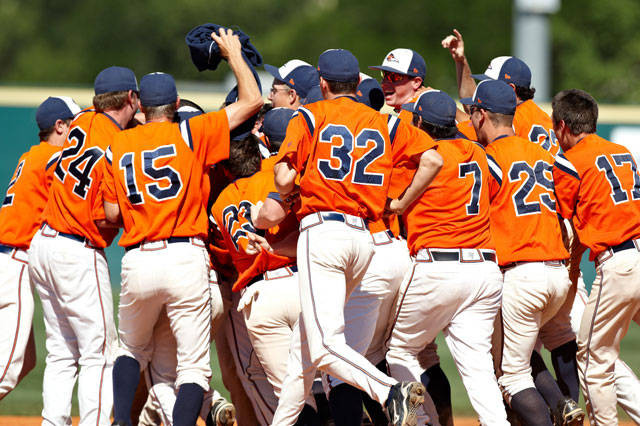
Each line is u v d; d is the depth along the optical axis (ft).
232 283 71.20
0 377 70.03
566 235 72.54
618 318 67.82
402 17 404.16
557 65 381.19
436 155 62.18
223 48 66.59
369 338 65.36
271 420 69.10
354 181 59.41
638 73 385.70
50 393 66.59
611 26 385.91
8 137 174.60
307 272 59.16
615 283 67.10
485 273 64.03
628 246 67.36
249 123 68.90
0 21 483.92
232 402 75.46
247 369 69.92
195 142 63.82
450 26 398.83
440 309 64.34
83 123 67.05
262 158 70.54
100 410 64.34
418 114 67.05
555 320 73.67
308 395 63.21
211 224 69.67
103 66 474.90
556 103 71.31
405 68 74.74
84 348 65.72
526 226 67.15
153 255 62.18
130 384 63.72
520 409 66.18
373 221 61.05
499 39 391.45
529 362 68.08
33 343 74.02
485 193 65.82
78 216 65.57
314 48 416.05
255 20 496.23
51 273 65.77
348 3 421.59
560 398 68.80
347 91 61.52
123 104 67.97
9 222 71.31
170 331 66.74
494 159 67.97
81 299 65.57
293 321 64.49
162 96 64.90
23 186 71.31
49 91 175.32
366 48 399.24
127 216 63.46
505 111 69.82
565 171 68.33
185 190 63.16
